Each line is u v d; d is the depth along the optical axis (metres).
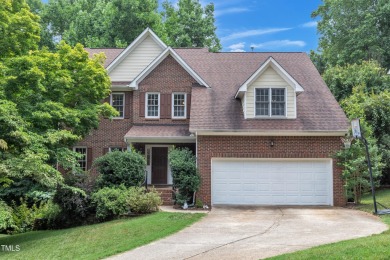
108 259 9.55
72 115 15.91
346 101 24.92
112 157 18.08
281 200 19.16
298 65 25.39
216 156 19.25
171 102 23.39
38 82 14.30
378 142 22.20
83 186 17.25
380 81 29.06
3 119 12.54
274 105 20.06
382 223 12.94
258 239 10.86
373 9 42.28
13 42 14.61
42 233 15.82
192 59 26.22
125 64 25.17
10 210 13.94
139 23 37.19
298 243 10.17
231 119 19.95
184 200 18.27
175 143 22.83
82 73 17.08
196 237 11.42
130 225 13.77
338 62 41.94
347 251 8.28
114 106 24.06
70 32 38.44
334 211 16.61
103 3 40.25
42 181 13.53
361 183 18.20
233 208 17.86
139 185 18.23
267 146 19.28
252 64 25.53
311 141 19.22
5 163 12.82
